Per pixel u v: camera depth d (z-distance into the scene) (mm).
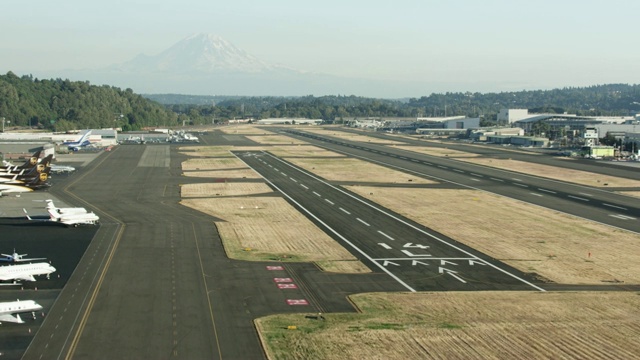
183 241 119875
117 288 91062
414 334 75562
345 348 71375
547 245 120375
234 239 122438
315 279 97500
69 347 70750
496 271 103062
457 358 68938
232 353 69938
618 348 72062
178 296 88188
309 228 133500
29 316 79688
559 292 92562
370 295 90312
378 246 118375
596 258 111312
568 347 72188
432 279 98500
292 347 71625
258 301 87000
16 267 93625
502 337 74875
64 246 114375
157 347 71188
